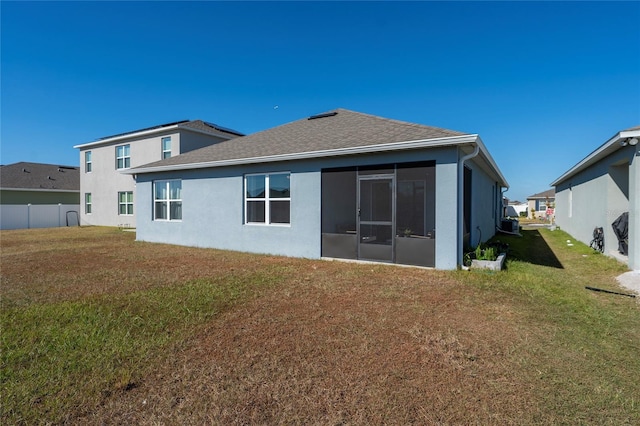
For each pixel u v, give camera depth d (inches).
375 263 307.7
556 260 339.9
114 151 807.1
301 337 138.2
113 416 86.7
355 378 105.4
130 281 241.6
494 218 647.8
